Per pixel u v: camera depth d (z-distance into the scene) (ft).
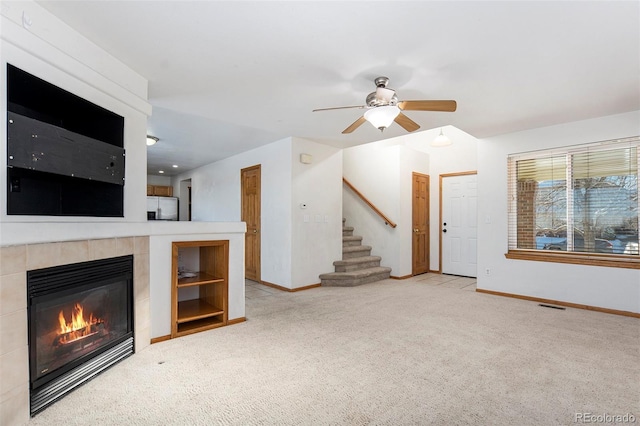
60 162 6.14
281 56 7.52
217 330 10.02
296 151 15.51
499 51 7.27
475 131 14.05
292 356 8.14
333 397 6.31
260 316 11.45
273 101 10.45
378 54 7.41
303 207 15.83
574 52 7.30
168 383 6.84
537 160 13.80
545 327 10.28
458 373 7.27
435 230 20.63
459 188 19.62
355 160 21.03
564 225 13.17
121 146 7.82
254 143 16.69
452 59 7.65
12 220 5.42
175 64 7.90
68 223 6.49
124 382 6.88
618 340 9.20
